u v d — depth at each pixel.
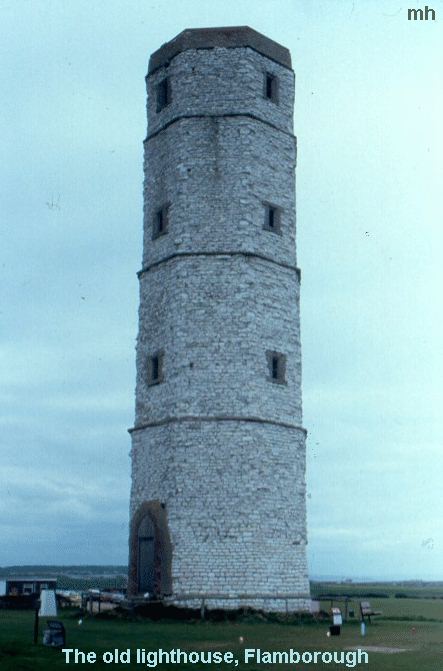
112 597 27.89
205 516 26.19
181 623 23.86
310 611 26.83
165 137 30.44
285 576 26.62
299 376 29.12
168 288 28.69
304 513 27.95
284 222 29.91
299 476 28.08
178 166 29.39
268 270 28.81
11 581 35.28
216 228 28.55
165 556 26.12
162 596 25.83
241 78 29.86
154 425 27.98
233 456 26.62
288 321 29.14
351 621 26.38
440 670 14.57
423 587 100.50
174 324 28.06
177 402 27.28
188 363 27.50
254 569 25.92
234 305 27.84
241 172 28.97
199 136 29.44
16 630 19.00
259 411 27.31
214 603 25.39
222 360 27.44
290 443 28.05
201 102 29.75
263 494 26.69
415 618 28.91
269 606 25.84
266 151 29.88
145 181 31.19
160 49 31.73
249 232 28.53
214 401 27.11
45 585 35.84
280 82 31.22
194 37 30.41
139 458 28.44
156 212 30.20
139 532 27.55
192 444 26.80
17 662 13.77
